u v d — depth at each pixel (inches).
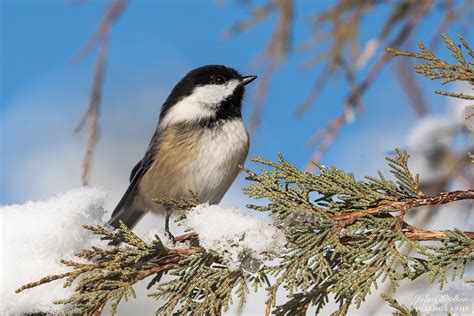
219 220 209.6
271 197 211.5
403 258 191.6
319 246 198.4
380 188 214.2
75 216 213.0
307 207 209.8
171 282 202.7
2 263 201.2
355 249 195.5
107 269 198.4
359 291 188.5
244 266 204.2
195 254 206.8
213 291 203.0
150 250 203.5
